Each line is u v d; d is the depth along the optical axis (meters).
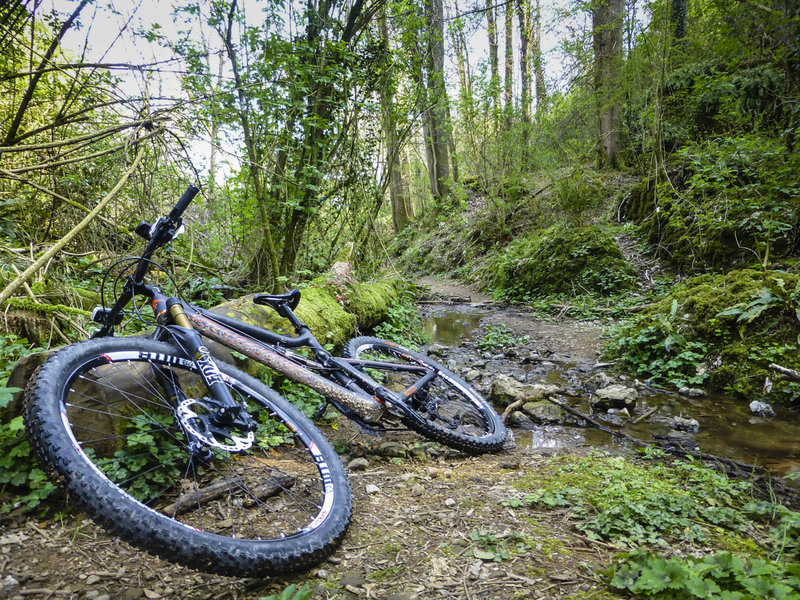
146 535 1.37
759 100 8.35
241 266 5.42
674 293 5.59
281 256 5.36
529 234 10.69
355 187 5.76
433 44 6.36
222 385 1.92
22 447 1.93
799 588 1.40
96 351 1.86
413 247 14.45
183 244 4.97
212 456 1.79
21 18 3.86
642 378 4.60
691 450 2.98
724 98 7.79
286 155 5.00
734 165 7.17
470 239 12.65
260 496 2.11
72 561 1.64
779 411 3.65
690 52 9.59
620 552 1.69
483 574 1.65
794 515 1.95
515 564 1.70
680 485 2.42
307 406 3.15
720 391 4.17
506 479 2.51
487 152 12.02
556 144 11.80
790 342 4.14
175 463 2.19
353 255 6.18
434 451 2.92
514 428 3.50
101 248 4.50
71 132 4.59
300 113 4.92
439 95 6.30
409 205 19.48
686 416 3.62
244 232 5.21
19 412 2.02
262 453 2.58
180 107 3.90
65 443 1.48
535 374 4.80
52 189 4.44
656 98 8.77
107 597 1.49
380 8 5.43
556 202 11.06
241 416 1.88
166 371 2.14
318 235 5.87
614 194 10.36
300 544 1.62
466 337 6.48
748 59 8.17
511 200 12.32
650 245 8.23
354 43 5.30
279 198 5.11
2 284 3.31
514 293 9.02
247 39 4.29
